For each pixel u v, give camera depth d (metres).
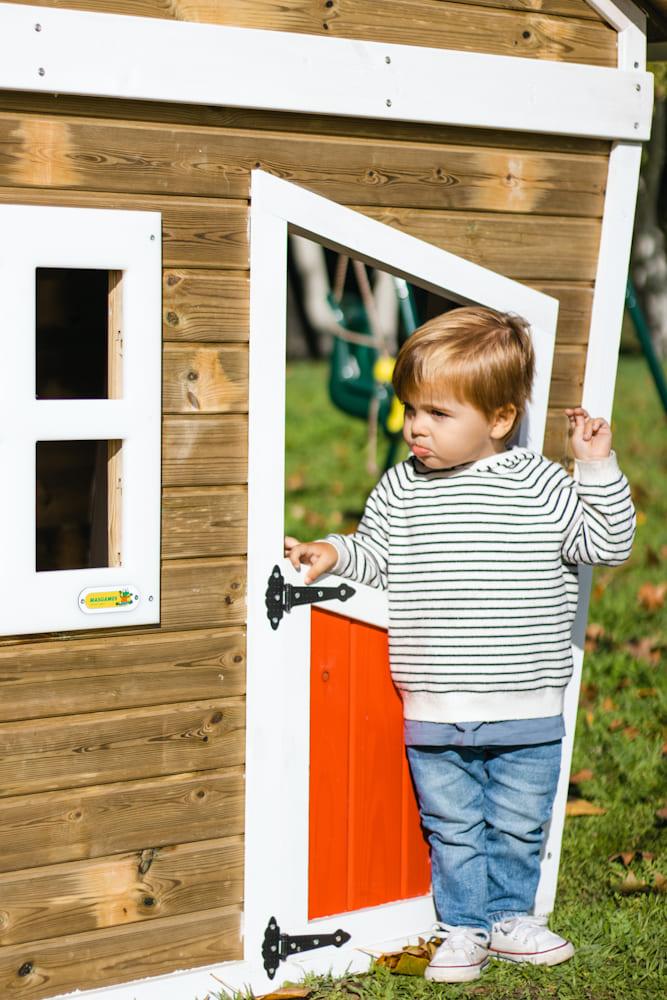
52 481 4.69
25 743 2.79
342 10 2.95
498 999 3.07
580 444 3.10
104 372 4.68
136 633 2.89
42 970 2.87
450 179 3.13
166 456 2.87
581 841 3.97
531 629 3.06
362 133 3.01
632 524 3.11
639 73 3.32
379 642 3.21
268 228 2.90
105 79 2.68
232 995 3.06
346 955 3.22
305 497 8.41
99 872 2.91
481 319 3.03
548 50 3.23
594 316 3.39
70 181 2.70
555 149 3.27
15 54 2.59
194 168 2.82
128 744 2.91
